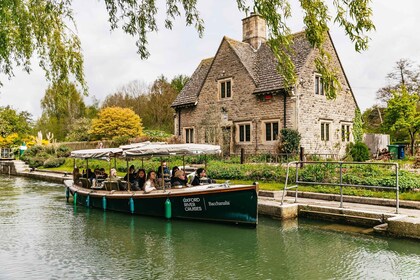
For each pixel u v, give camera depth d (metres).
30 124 63.84
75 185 16.81
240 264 7.56
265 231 9.95
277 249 8.47
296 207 11.25
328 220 10.67
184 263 7.67
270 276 6.89
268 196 13.18
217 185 11.61
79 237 9.98
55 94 8.56
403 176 12.65
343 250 8.23
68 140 46.53
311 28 6.52
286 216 11.01
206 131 25.97
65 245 9.18
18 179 29.36
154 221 11.73
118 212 13.59
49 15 7.96
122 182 13.91
